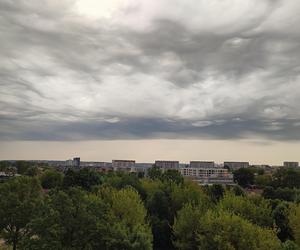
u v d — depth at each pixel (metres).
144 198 103.38
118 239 46.56
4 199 59.44
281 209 79.06
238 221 51.59
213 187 109.69
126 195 72.06
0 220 58.50
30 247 43.12
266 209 70.56
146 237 49.97
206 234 53.62
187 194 88.75
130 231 54.88
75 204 45.31
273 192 119.50
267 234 50.84
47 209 45.09
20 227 59.72
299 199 96.69
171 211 86.94
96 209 47.09
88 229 44.16
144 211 72.75
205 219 56.09
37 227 43.56
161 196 86.69
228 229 50.38
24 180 71.19
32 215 55.56
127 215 66.94
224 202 71.62
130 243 46.97
